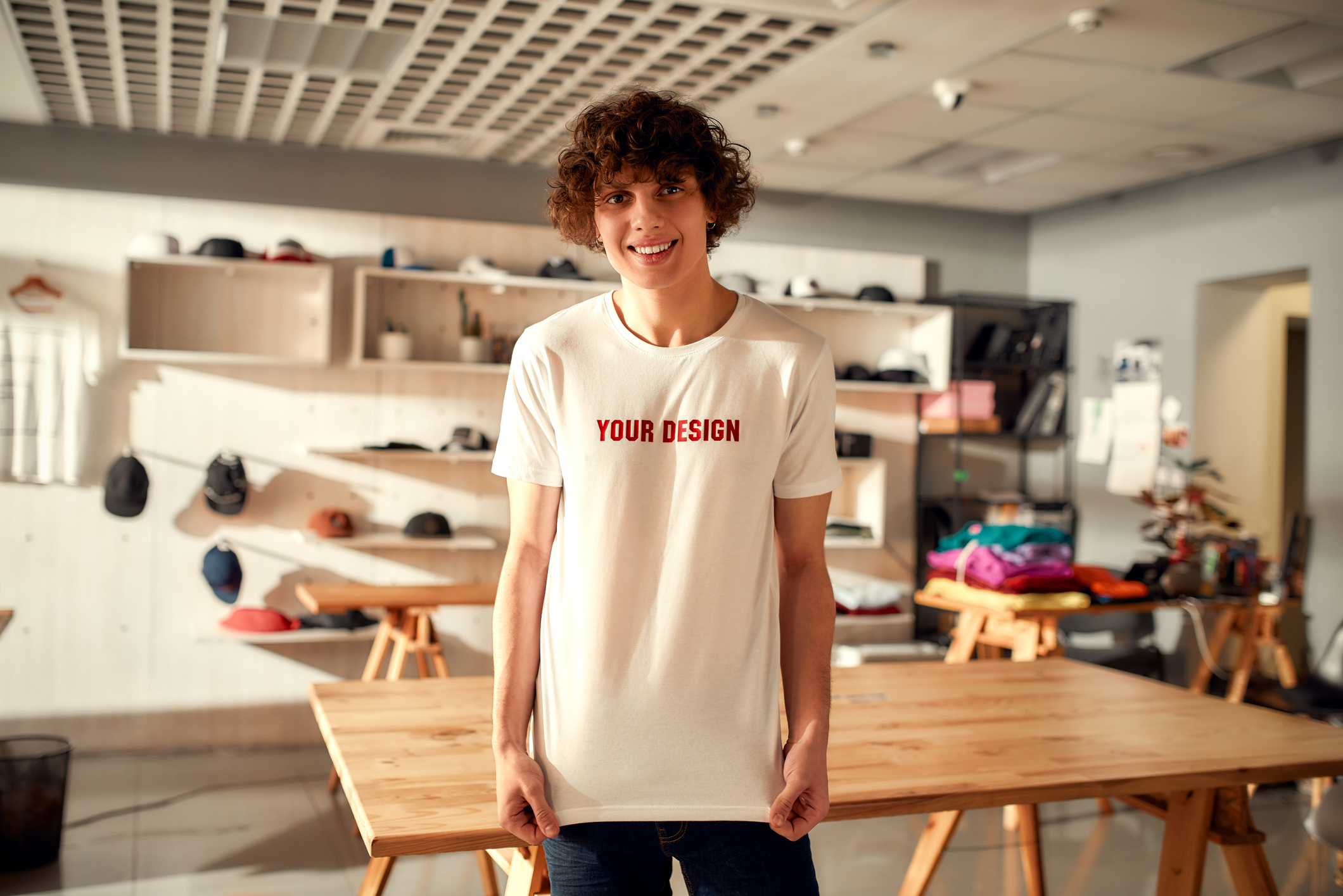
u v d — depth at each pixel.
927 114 4.59
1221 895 3.28
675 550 1.25
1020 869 3.51
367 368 5.06
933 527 6.14
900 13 3.49
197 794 4.21
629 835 1.28
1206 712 2.32
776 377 1.26
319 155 5.14
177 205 4.81
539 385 1.29
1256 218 5.22
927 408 6.14
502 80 4.19
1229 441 5.65
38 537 4.66
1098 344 6.14
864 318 6.04
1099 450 6.10
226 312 4.89
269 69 4.04
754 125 4.76
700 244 1.23
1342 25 3.62
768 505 1.29
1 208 4.59
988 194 6.05
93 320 4.71
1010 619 3.97
